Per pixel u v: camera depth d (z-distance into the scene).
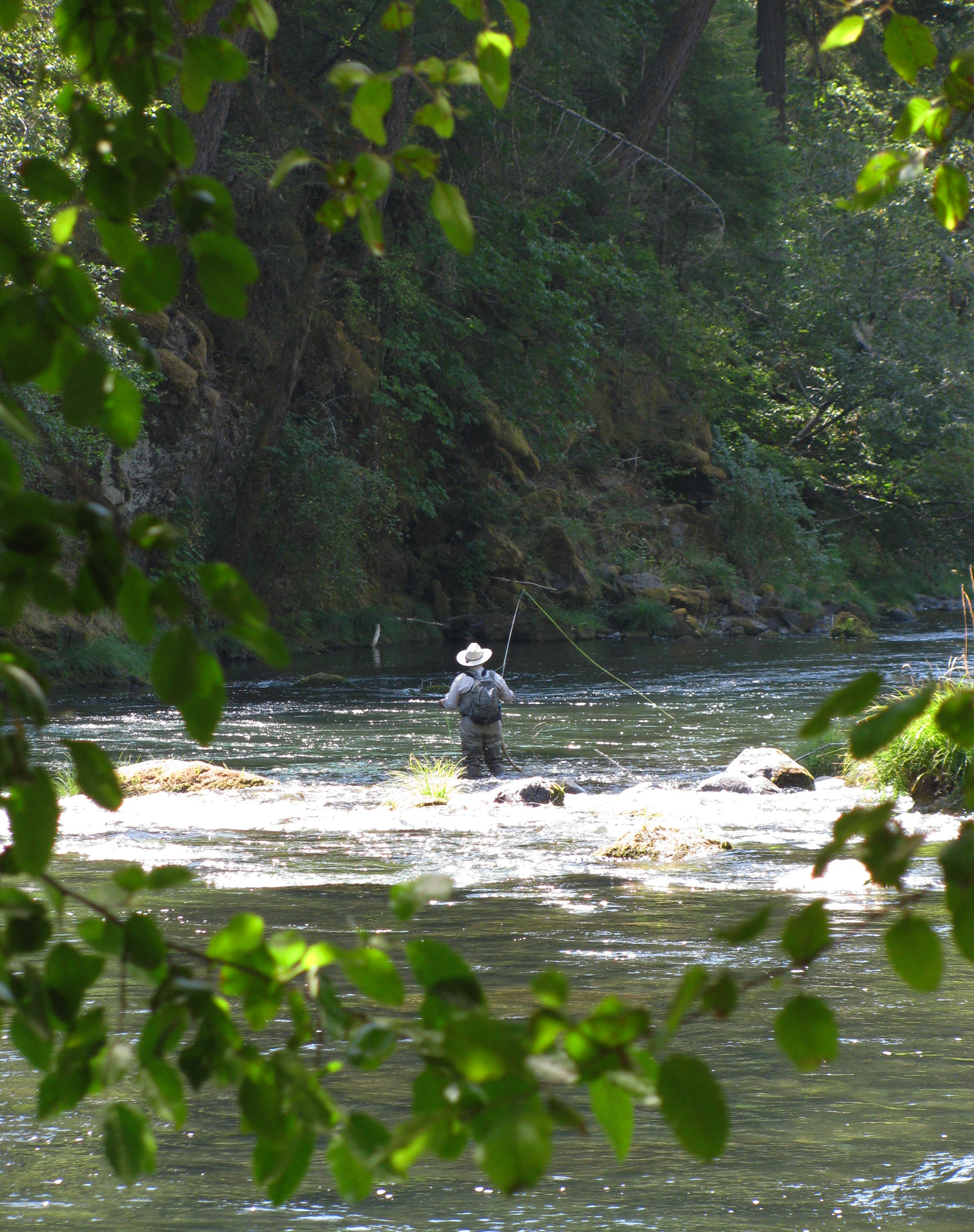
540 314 107.12
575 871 24.61
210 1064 3.55
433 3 87.94
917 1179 10.55
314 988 3.59
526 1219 9.96
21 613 3.23
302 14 89.62
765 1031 14.38
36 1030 3.30
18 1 4.13
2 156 43.78
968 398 141.00
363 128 3.81
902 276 140.62
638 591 109.44
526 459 113.00
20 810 3.25
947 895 3.00
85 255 29.30
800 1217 9.91
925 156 4.25
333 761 43.09
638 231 139.50
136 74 3.53
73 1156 11.15
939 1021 14.71
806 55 169.00
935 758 31.67
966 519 143.62
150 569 38.44
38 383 3.45
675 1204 10.20
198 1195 10.38
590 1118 12.03
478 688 39.94
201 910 20.66
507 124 102.12
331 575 91.44
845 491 144.88
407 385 106.62
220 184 3.53
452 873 24.48
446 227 3.75
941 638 99.06
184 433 78.31
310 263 86.00
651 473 129.88
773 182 139.12
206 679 3.23
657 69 119.81
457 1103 3.12
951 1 130.38
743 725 51.12
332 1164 3.49
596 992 15.67
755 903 21.28
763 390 147.25
